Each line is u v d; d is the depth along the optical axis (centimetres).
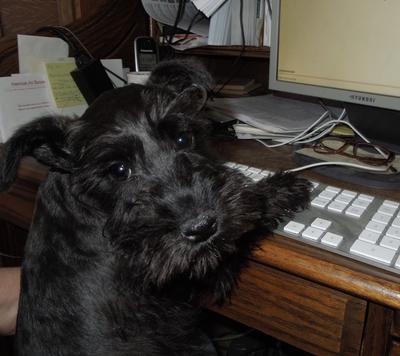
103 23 142
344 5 99
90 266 85
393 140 104
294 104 145
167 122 81
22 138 74
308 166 92
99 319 84
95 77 126
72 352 83
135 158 80
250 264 74
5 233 150
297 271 62
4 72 126
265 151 112
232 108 133
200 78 93
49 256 88
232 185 77
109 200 82
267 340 164
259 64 160
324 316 67
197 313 99
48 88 128
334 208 75
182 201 72
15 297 111
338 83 106
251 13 141
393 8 92
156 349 88
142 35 156
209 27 155
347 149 101
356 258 60
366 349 64
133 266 76
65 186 87
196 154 86
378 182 83
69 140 82
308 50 109
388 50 95
